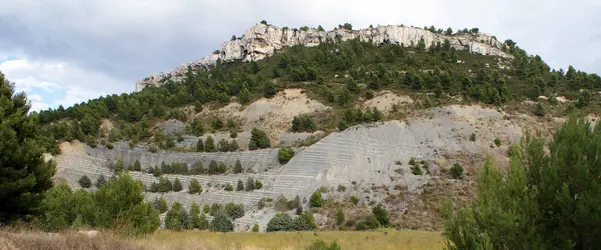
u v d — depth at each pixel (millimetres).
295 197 62344
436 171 60812
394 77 102688
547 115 76875
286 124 91062
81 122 91000
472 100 82250
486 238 9648
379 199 56219
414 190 56562
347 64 116875
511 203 10109
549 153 10516
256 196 66188
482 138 68938
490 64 117562
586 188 9242
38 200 18109
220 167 76312
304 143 79562
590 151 9531
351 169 65812
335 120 86562
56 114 105188
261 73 126000
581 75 100125
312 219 51188
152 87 143000
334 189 61406
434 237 32594
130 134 91938
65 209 26125
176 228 35438
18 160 17438
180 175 76625
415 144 69250
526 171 10539
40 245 10484
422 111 79125
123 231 15445
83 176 73312
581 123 10375
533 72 104125
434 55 122625
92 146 85062
